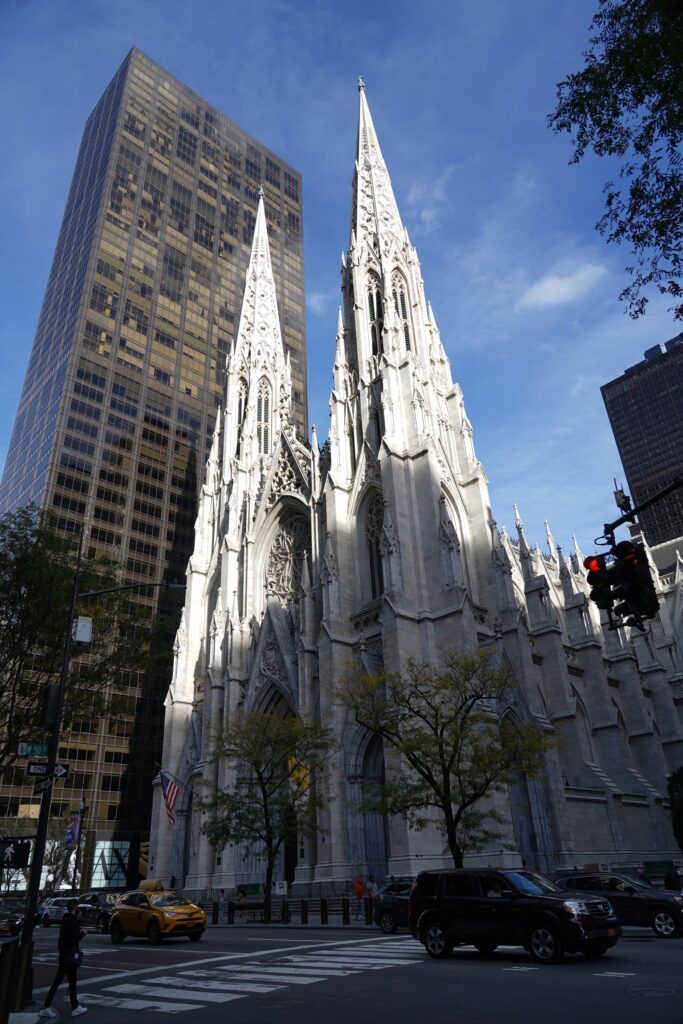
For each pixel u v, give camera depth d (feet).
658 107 58.18
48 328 440.45
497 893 66.08
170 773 213.25
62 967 51.19
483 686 126.41
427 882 71.61
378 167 268.82
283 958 74.33
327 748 160.15
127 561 355.56
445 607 163.43
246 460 264.31
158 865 215.51
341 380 219.61
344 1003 46.37
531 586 201.16
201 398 430.20
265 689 202.39
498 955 67.56
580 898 63.21
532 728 129.08
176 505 388.37
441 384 222.89
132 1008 50.96
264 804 149.38
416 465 184.14
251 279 328.70
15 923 152.05
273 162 606.96
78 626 79.82
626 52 57.21
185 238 483.10
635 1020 36.86
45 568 107.65
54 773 70.03
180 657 243.60
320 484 213.87
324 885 149.38
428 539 173.78
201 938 110.11
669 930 81.51
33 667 111.14
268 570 230.48
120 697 126.93
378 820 159.33
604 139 62.18
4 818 274.57
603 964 58.75
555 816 153.38
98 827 296.92
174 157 513.04
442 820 124.67
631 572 49.42
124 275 428.97
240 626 225.15
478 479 197.47
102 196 449.06
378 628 172.35
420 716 124.98
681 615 284.61
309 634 187.73
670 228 58.75
